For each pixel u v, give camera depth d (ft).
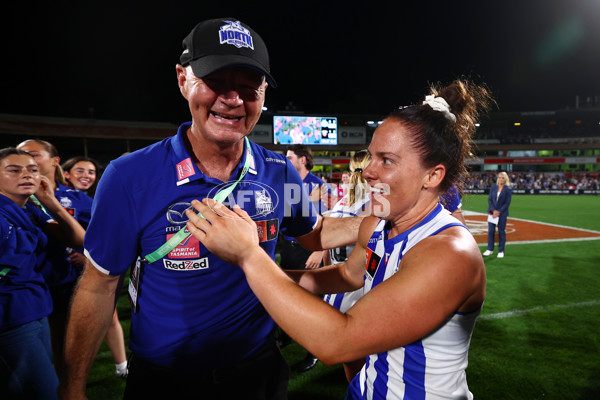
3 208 6.37
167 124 106.93
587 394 8.63
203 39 3.26
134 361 4.34
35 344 6.33
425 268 2.97
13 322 6.02
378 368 3.93
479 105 4.08
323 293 5.12
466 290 3.04
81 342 3.99
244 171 4.03
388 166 3.43
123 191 3.59
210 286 3.92
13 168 6.54
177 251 3.76
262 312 4.49
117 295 4.21
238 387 4.30
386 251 3.86
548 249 25.26
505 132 153.48
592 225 37.11
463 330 3.43
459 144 3.62
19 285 6.27
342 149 125.18
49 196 7.54
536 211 51.88
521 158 131.23
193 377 4.15
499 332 12.03
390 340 2.87
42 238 7.18
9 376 5.93
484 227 36.04
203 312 3.99
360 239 4.70
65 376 4.04
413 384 3.54
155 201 3.69
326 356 2.86
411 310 2.86
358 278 4.84
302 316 2.85
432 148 3.35
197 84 3.33
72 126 89.92
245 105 3.46
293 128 121.70
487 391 8.79
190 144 3.95
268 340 4.64
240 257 3.12
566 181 117.29
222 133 3.49
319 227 5.38
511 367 9.85
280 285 2.97
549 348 10.89
